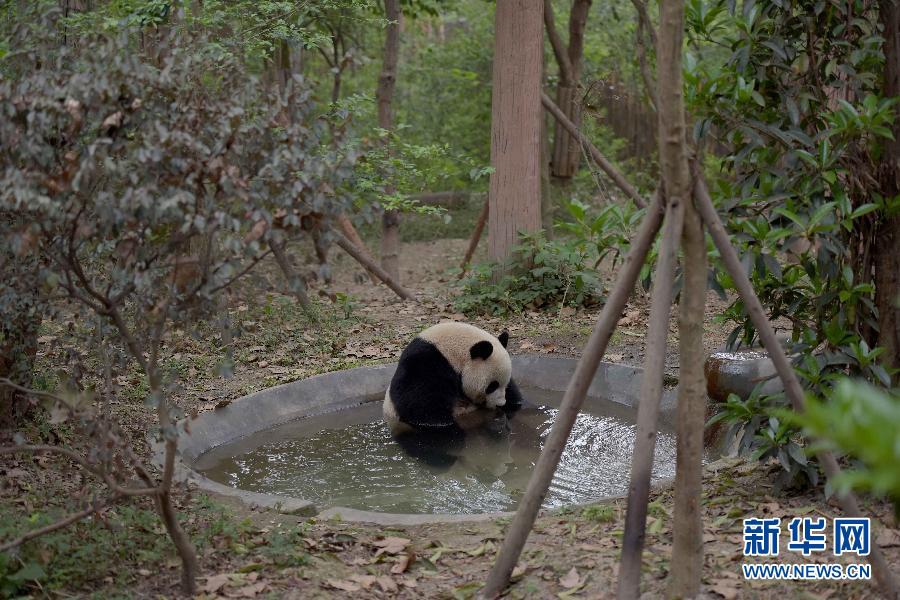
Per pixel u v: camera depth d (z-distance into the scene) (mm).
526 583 3697
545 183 10484
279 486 5527
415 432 6598
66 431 5367
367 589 3727
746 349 6105
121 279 3217
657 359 3238
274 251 3512
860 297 4289
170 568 3846
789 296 4461
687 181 3230
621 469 5613
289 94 3328
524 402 7254
